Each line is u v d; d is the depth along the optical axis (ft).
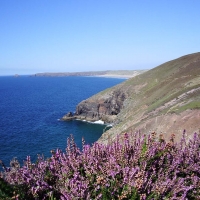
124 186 13.23
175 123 79.61
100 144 18.21
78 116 253.03
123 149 16.10
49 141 158.71
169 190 13.87
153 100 194.08
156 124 89.10
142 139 17.16
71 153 16.08
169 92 185.68
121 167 15.14
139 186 12.85
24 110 300.61
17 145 148.46
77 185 13.08
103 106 251.19
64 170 14.71
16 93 571.69
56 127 204.85
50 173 14.99
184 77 215.51
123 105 253.24
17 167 14.56
